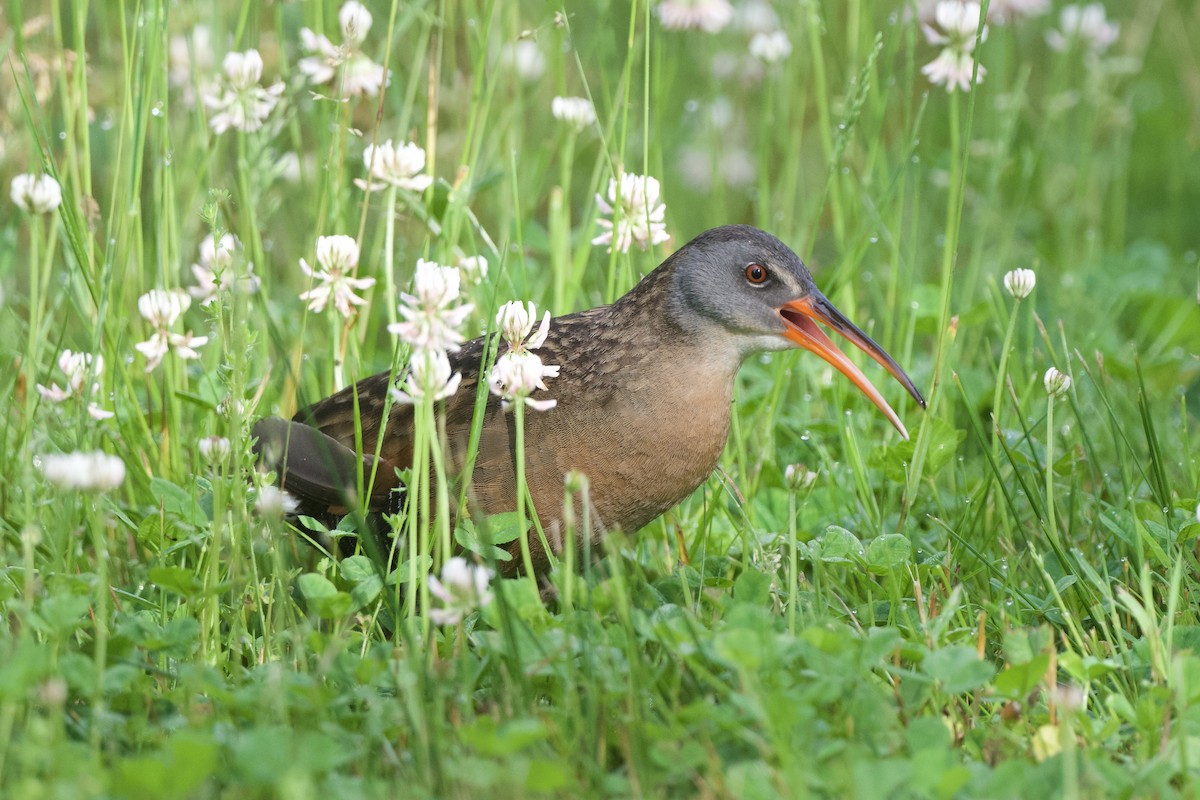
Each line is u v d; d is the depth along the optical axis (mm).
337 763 6004
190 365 11477
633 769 6285
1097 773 6090
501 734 6062
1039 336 12898
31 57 11297
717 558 9203
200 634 7641
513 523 8203
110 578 9000
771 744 6297
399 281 12453
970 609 8375
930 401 9609
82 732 6617
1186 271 14516
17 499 9023
